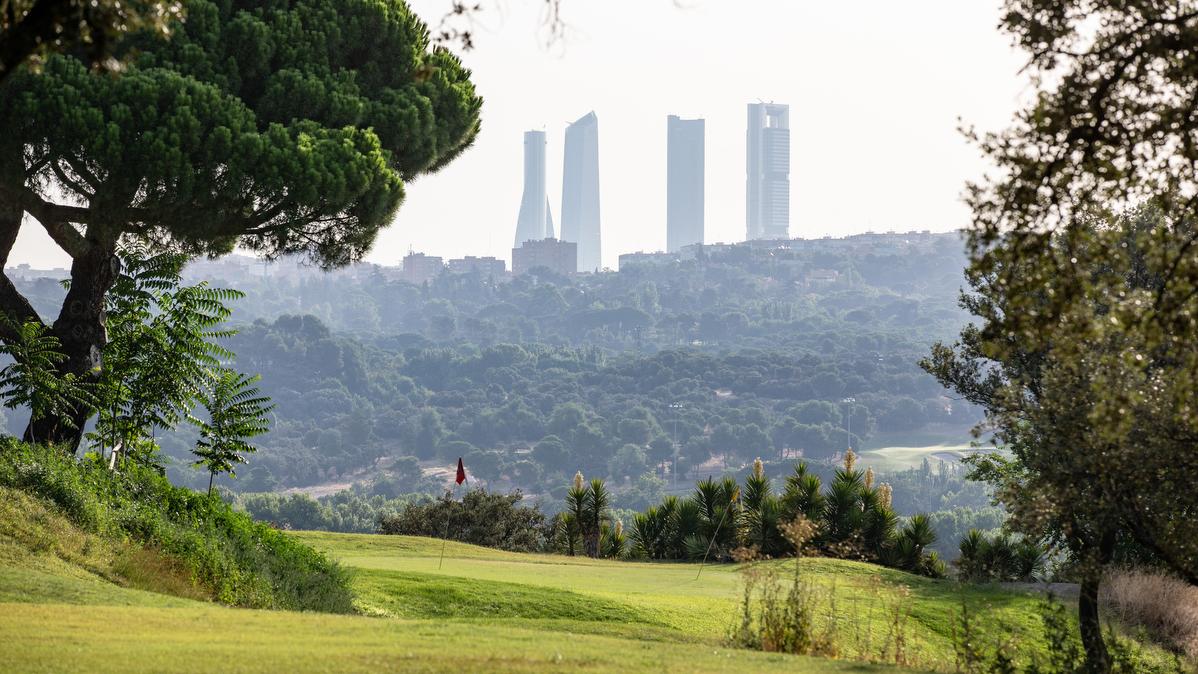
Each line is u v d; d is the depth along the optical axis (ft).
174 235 133.08
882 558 169.68
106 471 109.81
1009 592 126.41
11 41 47.73
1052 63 59.11
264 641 53.88
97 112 120.16
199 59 133.28
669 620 95.81
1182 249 59.47
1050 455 79.82
